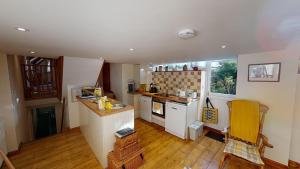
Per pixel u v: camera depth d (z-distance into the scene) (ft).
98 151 7.20
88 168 6.71
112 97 14.82
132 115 7.66
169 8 2.45
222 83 10.46
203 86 10.86
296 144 6.66
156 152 8.09
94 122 7.50
